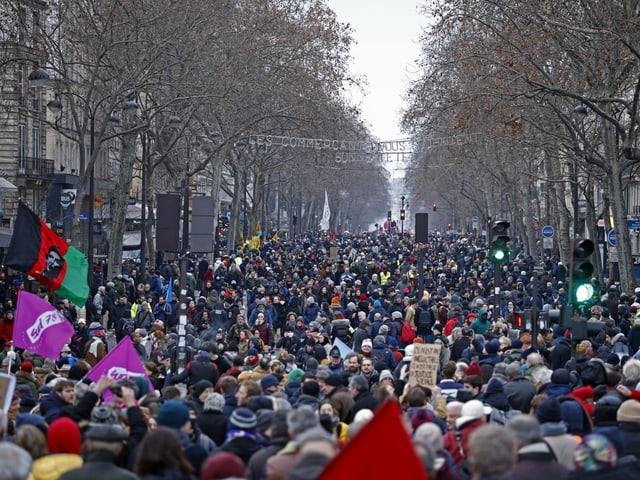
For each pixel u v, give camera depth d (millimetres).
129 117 47625
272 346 34531
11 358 17688
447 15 44406
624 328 30500
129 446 11398
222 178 78375
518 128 46312
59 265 20828
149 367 18969
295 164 103250
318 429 8734
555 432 11117
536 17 36250
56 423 10000
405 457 6996
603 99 32562
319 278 51344
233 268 52219
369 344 21875
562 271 52031
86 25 41781
